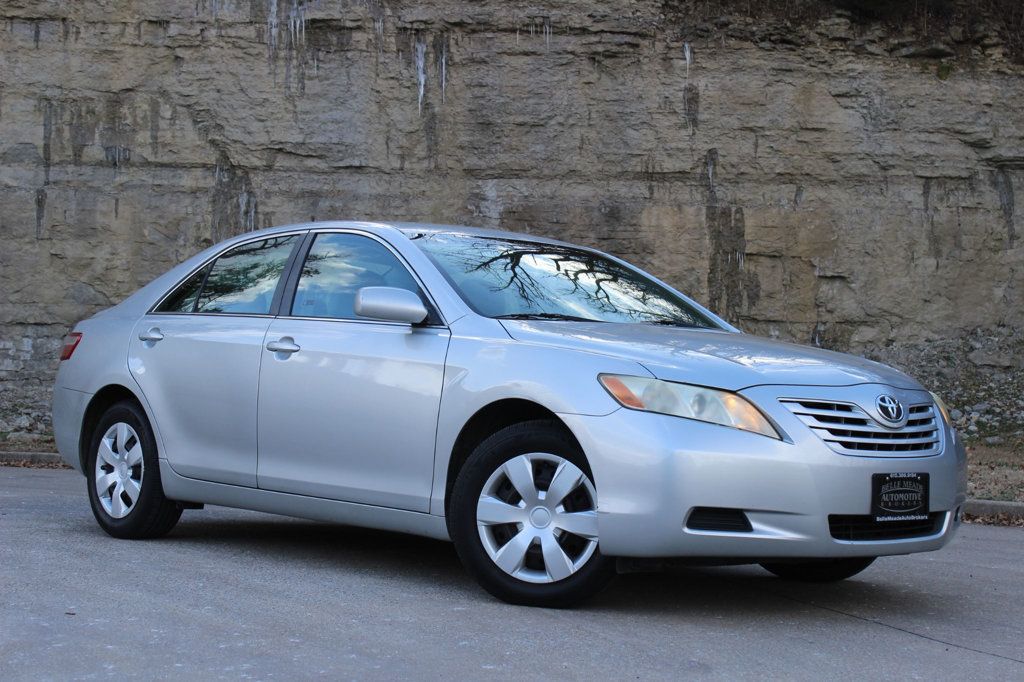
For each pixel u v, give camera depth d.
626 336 5.05
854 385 4.79
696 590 5.44
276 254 6.26
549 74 17.38
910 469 4.72
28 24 17.31
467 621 4.49
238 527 7.18
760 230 17.12
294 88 17.38
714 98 17.36
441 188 17.28
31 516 7.38
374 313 5.22
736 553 4.46
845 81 17.41
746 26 17.50
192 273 6.66
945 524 4.94
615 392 4.61
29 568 5.34
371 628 4.34
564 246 6.42
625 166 17.28
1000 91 17.48
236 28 17.41
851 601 5.35
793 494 4.45
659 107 17.34
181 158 17.25
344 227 6.05
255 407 5.82
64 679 3.57
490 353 5.02
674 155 17.28
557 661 3.92
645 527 4.45
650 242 17.09
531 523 4.77
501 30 17.44
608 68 17.39
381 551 6.29
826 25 17.50
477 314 5.26
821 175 17.30
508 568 4.79
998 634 4.73
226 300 6.32
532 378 4.80
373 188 17.27
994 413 15.79
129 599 4.73
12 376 16.64
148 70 17.33
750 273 17.09
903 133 17.34
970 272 17.14
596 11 17.45
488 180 17.30
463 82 17.38
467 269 5.61
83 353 6.92
